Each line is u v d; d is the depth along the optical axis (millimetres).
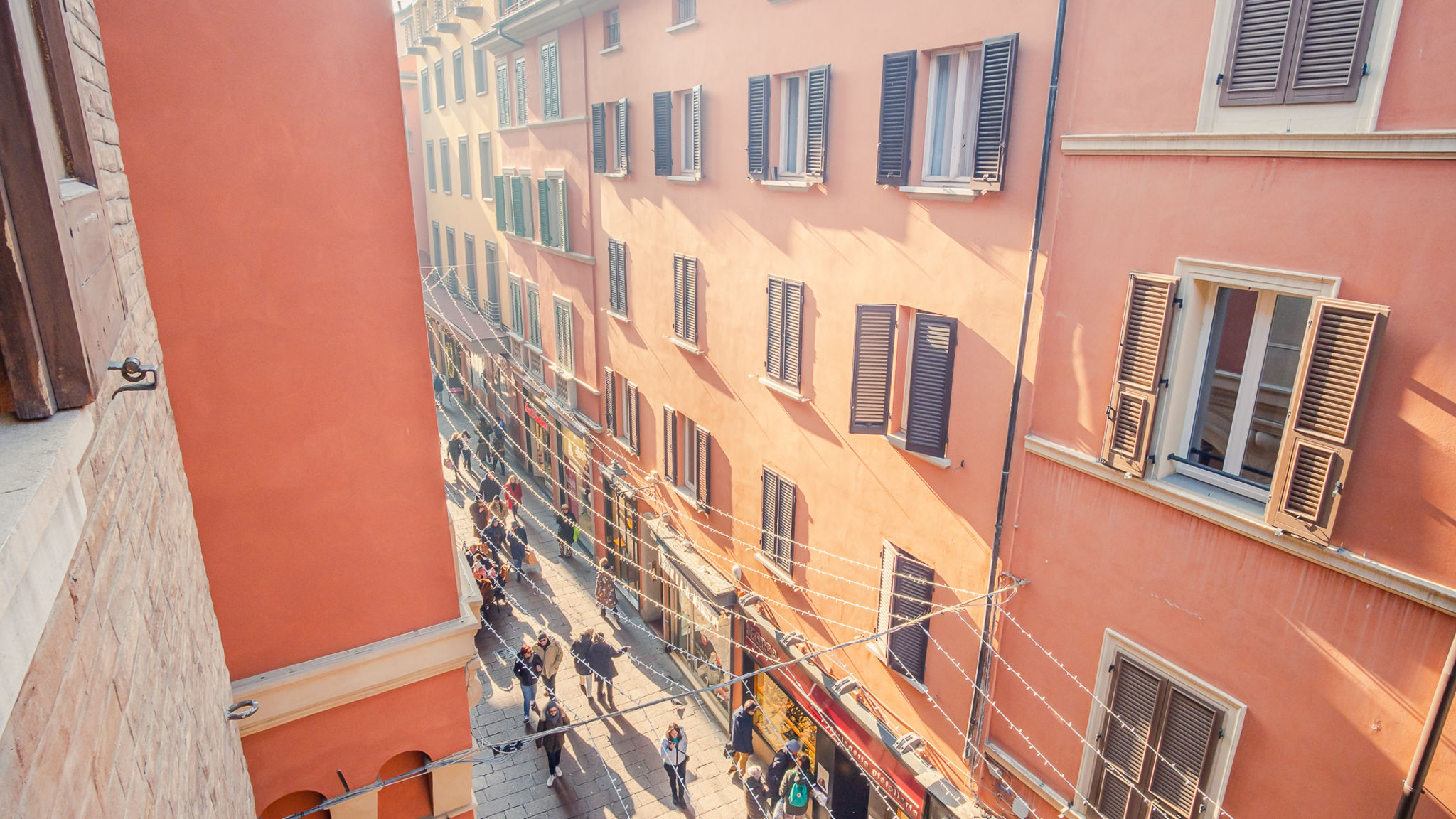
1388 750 5668
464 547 18344
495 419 29734
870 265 9883
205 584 4285
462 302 32125
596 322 19000
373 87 5844
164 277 5527
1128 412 6891
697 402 14633
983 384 8523
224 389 5852
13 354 1812
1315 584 5914
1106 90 6824
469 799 7422
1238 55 5820
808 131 10398
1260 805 6500
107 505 2188
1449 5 4785
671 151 14148
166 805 2383
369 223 6035
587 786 13039
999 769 8938
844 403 10695
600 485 20141
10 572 1276
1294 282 5758
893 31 9000
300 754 6645
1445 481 5164
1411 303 5176
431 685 7020
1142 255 6738
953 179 8812
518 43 21016
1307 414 5723
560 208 20641
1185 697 6883
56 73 2402
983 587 8898
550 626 17562
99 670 1874
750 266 12344
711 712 15133
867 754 11141
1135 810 7480
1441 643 5309
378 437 6402
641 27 14680
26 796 1298
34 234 1848
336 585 6508
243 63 5469
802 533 12086
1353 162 5348
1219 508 6375
